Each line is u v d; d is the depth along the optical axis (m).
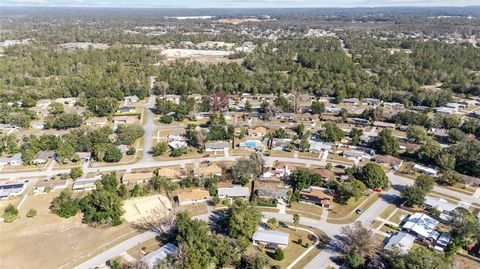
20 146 182.50
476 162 155.88
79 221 127.12
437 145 175.38
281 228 123.19
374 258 105.38
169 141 194.25
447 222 125.88
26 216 129.00
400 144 187.12
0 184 149.25
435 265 94.12
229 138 194.25
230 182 152.25
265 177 155.88
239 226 113.62
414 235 118.94
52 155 173.50
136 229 123.06
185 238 108.44
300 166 167.62
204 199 139.38
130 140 187.62
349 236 110.50
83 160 172.25
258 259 101.19
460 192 146.38
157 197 142.62
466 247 112.75
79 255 110.38
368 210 133.75
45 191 144.25
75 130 191.62
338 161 173.38
